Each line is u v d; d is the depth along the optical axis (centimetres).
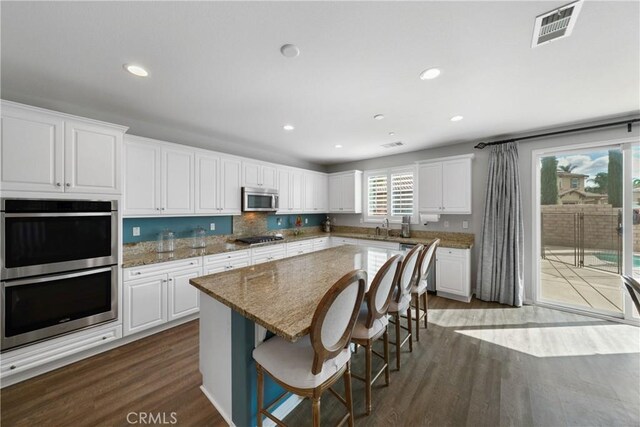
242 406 148
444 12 136
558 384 191
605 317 302
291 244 441
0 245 184
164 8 132
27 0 125
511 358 225
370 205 516
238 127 327
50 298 205
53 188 205
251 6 131
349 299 119
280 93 231
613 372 204
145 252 312
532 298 348
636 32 149
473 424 157
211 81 209
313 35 154
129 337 253
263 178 425
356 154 484
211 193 352
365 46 164
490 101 247
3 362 186
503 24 144
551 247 345
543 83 212
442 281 382
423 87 219
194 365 214
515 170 346
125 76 201
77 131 217
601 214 312
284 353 134
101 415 163
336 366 128
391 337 263
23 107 191
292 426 157
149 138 296
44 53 171
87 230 223
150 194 291
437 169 405
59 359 211
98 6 130
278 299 145
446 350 238
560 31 150
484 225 367
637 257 289
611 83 211
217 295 151
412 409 169
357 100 245
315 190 530
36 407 169
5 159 185
